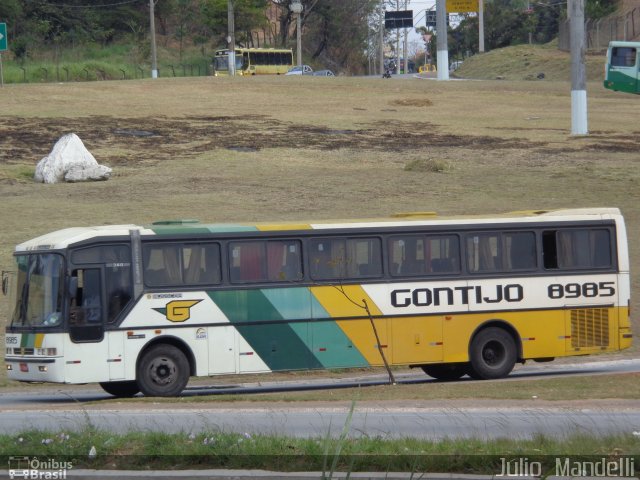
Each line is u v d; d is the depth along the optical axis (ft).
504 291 260.42
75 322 228.43
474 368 257.34
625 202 487.61
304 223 251.80
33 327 229.45
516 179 549.13
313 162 607.78
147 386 232.73
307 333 245.65
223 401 204.44
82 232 235.20
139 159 605.73
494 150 651.25
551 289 263.90
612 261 270.05
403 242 255.29
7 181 530.68
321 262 248.93
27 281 233.35
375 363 249.75
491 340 258.57
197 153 627.87
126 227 241.76
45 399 241.55
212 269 240.94
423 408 185.98
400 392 215.51
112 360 230.48
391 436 148.77
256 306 242.37
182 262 238.89
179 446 131.75
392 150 650.84
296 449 130.62
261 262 244.63
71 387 276.00
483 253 260.62
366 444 134.92
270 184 530.27
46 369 226.58
